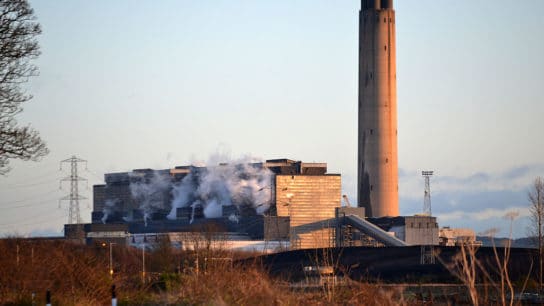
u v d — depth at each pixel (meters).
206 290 183.00
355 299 198.50
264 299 181.25
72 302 187.50
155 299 191.88
